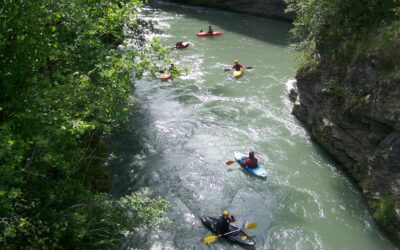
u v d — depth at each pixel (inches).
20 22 297.9
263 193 544.1
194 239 467.2
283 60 998.4
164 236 468.4
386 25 531.8
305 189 550.0
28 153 301.3
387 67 498.0
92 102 346.6
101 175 531.5
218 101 783.1
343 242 466.9
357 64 542.9
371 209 501.4
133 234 466.3
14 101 296.5
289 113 739.4
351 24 580.4
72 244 323.9
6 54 309.1
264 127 695.1
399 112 465.1
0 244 264.8
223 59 995.3
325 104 616.7
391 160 474.6
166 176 570.3
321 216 505.4
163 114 732.7
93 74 394.3
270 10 1378.0
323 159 610.5
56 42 346.6
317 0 620.7
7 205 246.5
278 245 463.5
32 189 313.6
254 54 1037.8
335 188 552.1
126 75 361.1
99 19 380.8
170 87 836.6
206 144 646.5
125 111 367.6
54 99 307.6
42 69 359.3
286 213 510.6
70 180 353.4
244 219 500.4
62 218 308.5
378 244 463.5
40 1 310.3
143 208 365.7
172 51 1031.0
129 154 613.6
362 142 536.1
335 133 586.9
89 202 348.2
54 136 303.9
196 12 1438.2
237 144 647.1
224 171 584.1
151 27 622.8
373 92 508.4
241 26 1285.7
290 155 620.7
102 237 358.0
